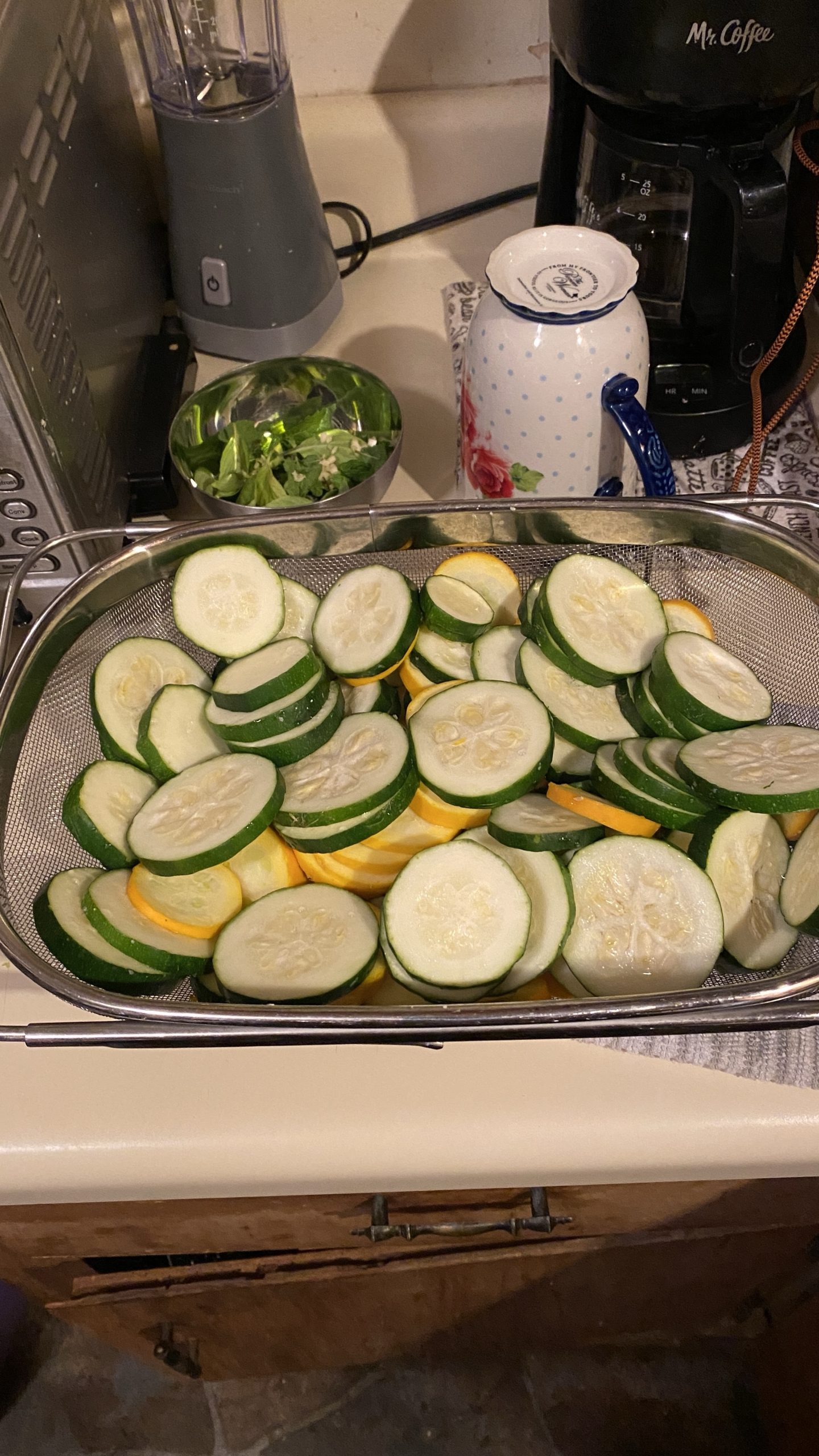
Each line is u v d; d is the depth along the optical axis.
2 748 0.55
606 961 0.56
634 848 0.57
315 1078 0.54
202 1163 0.53
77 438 0.71
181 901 0.58
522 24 0.92
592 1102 0.53
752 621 0.66
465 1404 1.19
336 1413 1.19
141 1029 0.46
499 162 0.99
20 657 0.58
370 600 0.63
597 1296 0.84
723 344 0.77
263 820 0.56
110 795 0.61
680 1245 0.73
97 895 0.56
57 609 0.60
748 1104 0.52
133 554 0.62
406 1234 0.65
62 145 0.71
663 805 0.58
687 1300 0.88
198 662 0.68
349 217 1.02
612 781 0.59
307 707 0.61
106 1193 0.54
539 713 0.60
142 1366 1.22
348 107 0.97
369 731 0.61
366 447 0.79
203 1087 0.54
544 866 0.57
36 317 0.64
